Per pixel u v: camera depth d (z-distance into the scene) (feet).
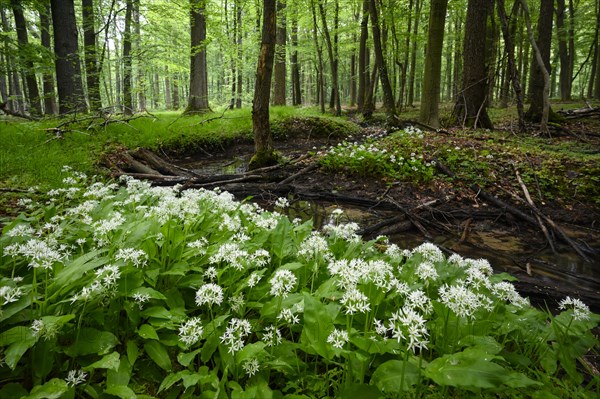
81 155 27.27
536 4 85.61
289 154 39.29
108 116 38.32
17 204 17.95
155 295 8.02
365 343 6.68
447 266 9.97
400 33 66.69
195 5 52.65
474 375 5.56
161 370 7.59
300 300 8.26
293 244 11.07
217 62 130.21
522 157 27.63
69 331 7.43
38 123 33.78
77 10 81.20
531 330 8.36
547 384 7.16
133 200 14.26
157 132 39.86
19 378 6.74
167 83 149.18
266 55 29.25
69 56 40.04
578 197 23.06
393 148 30.40
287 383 6.98
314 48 81.46
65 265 8.87
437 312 7.70
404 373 6.11
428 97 41.86
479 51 41.81
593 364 9.33
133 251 8.50
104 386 6.91
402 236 19.69
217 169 35.04
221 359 7.18
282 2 65.92
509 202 23.04
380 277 7.78
